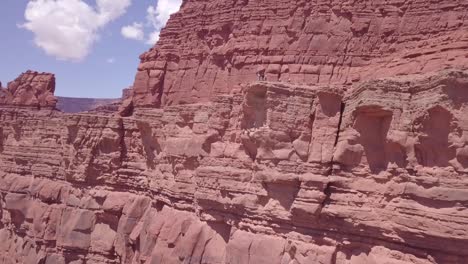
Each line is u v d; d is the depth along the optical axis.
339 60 35.78
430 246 19.95
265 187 25.06
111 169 37.09
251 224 25.59
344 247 22.61
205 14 44.66
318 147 23.67
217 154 27.84
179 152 30.86
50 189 40.38
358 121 22.58
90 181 38.22
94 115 37.94
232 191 26.47
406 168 20.84
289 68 37.41
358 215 21.97
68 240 37.62
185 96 43.84
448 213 19.27
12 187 43.28
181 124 31.64
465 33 29.84
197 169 28.59
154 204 33.78
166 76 46.38
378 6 35.50
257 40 39.75
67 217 38.59
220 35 42.69
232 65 40.88
